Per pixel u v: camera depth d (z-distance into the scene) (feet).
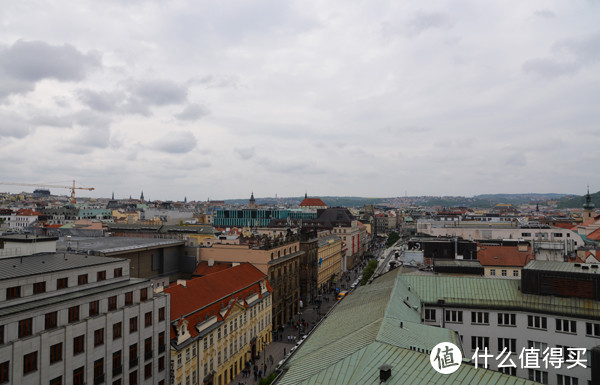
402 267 282.15
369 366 114.32
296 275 428.97
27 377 144.05
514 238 511.81
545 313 190.29
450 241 382.01
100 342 173.27
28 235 228.43
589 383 180.65
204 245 386.52
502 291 208.13
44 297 163.12
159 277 326.24
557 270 197.57
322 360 130.11
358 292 243.40
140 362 191.83
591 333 181.27
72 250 277.85
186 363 222.69
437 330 157.79
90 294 172.65
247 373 277.44
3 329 140.05
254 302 308.19
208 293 266.98
